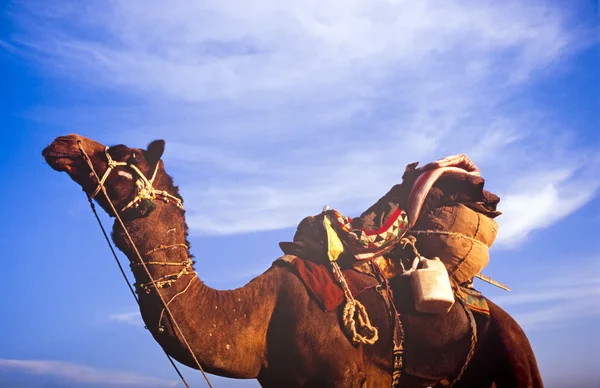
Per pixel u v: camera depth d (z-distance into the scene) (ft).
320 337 19.60
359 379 19.63
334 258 20.86
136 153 20.01
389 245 21.31
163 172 20.48
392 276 21.30
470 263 21.86
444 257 21.76
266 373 20.26
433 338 20.66
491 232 22.44
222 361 19.34
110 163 19.39
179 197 20.56
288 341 19.85
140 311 19.60
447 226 21.90
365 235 21.02
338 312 20.01
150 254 19.47
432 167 22.68
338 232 21.29
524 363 22.03
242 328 19.72
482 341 22.33
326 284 20.30
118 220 19.58
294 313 20.01
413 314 20.59
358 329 19.88
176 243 19.86
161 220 19.86
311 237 21.77
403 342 20.36
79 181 19.54
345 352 19.61
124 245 19.51
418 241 22.06
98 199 19.61
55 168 19.20
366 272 21.04
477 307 21.95
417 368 20.72
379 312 20.35
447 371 21.16
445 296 20.20
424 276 20.45
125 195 19.62
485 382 22.79
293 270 20.90
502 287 24.08
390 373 20.42
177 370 19.49
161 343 19.26
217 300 19.84
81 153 19.20
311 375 19.66
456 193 22.41
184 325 19.10
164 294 19.21
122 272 19.84
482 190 22.59
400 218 21.65
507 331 22.53
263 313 20.20
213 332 19.34
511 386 21.84
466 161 23.57
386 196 22.88
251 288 20.54
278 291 20.61
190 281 19.60
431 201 22.33
